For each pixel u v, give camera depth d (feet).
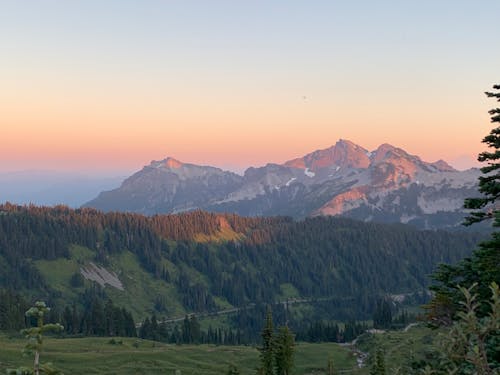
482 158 80.89
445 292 69.46
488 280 68.13
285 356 239.91
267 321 229.66
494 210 78.07
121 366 340.18
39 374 44.68
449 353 33.42
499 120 78.74
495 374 32.37
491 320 32.63
